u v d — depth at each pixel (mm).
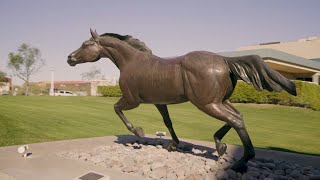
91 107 17469
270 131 10672
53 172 3959
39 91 44688
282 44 37125
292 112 16266
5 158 4785
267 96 18562
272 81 3740
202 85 4027
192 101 4191
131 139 6863
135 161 4625
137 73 4848
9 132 7660
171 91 4441
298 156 5578
